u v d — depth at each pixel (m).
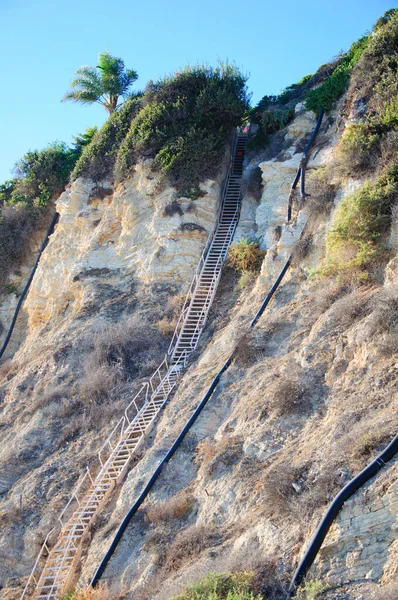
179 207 27.59
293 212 24.52
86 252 29.00
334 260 19.84
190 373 21.72
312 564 11.01
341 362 15.94
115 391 22.89
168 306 25.52
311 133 27.89
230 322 23.02
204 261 26.56
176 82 31.41
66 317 27.75
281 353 18.81
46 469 20.98
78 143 37.38
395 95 23.31
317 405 15.55
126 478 18.95
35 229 34.38
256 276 24.81
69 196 31.91
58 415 22.94
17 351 29.80
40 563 18.47
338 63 30.75
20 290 33.09
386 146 21.23
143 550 15.38
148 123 30.25
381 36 25.70
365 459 11.88
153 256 26.97
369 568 10.45
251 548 12.56
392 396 13.52
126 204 29.22
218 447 16.59
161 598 12.48
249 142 30.27
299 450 14.26
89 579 15.90
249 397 17.67
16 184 37.00
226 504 14.74
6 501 20.59
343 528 11.03
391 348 14.80
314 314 19.08
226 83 30.91
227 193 29.36
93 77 36.75
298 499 12.32
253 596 11.12
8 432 23.47
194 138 29.06
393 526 10.59
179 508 15.89
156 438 19.48
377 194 19.53
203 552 13.66
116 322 25.73
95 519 18.34
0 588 18.33
